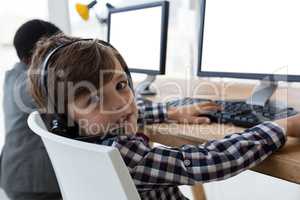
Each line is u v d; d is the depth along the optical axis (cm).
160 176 55
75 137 58
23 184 106
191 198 150
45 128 56
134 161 54
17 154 106
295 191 157
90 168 43
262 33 92
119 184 40
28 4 162
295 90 115
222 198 163
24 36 111
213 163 57
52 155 54
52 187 105
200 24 111
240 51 99
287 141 66
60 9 172
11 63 157
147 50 136
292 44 85
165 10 125
